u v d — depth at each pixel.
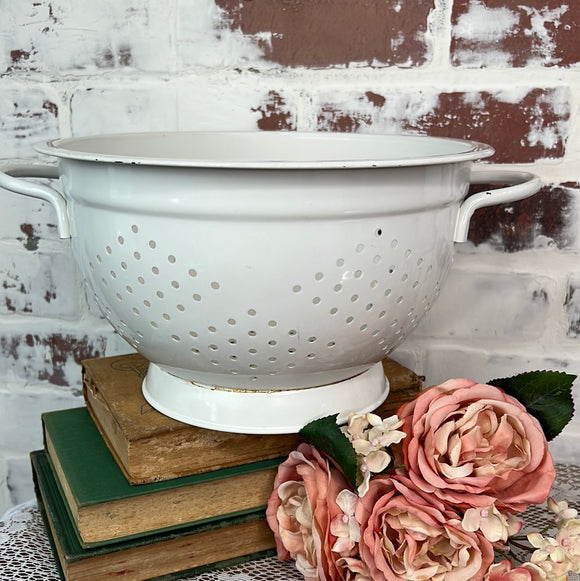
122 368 0.69
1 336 0.91
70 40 0.80
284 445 0.60
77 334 0.90
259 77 0.80
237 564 0.59
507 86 0.78
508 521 0.54
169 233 0.47
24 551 0.62
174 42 0.80
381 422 0.55
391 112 0.80
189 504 0.56
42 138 0.83
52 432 0.65
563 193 0.81
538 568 0.52
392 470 0.57
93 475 0.57
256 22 0.79
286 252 0.47
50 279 0.88
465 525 0.50
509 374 0.86
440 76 0.79
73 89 0.82
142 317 0.52
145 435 0.54
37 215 0.86
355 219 0.47
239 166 0.43
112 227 0.50
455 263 0.84
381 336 0.55
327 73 0.79
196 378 0.57
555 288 0.83
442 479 0.51
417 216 0.50
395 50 0.78
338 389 0.58
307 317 0.50
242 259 0.47
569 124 0.79
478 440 0.53
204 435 0.57
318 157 0.74
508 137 0.79
